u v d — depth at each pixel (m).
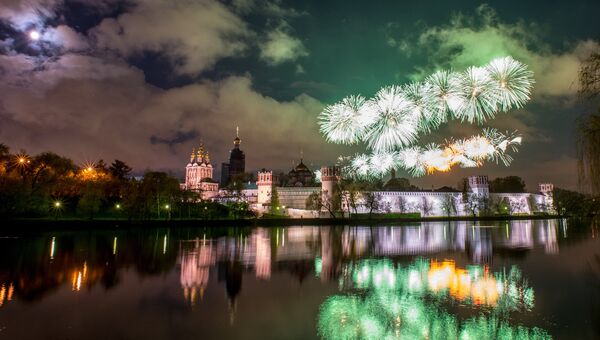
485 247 52.03
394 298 23.06
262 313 19.83
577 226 105.56
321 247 52.59
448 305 21.44
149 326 17.64
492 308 20.78
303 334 16.73
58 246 48.78
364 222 135.25
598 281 27.67
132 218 100.94
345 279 29.02
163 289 25.28
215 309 20.56
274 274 31.06
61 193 99.38
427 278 29.42
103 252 43.78
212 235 74.69
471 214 182.25
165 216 122.69
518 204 198.88
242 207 145.62
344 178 149.75
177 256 41.38
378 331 17.16
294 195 187.50
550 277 29.52
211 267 34.38
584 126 22.95
